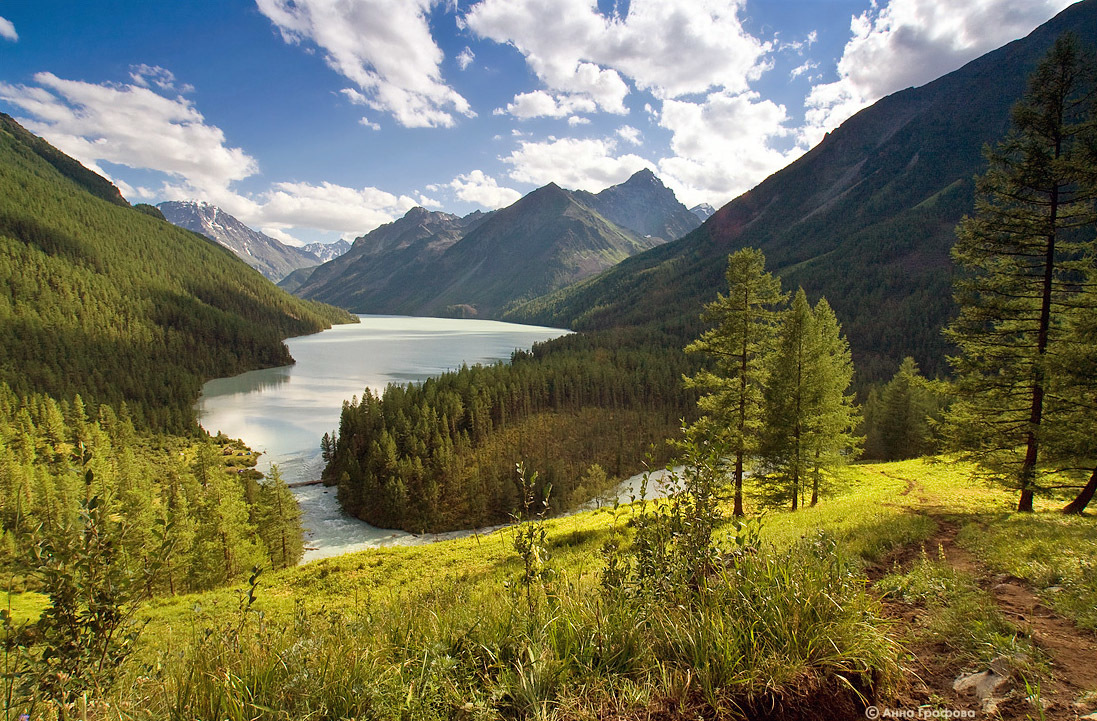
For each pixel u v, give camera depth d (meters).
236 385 142.75
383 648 4.56
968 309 17.23
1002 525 12.12
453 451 74.81
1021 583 7.32
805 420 23.66
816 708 3.88
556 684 4.01
